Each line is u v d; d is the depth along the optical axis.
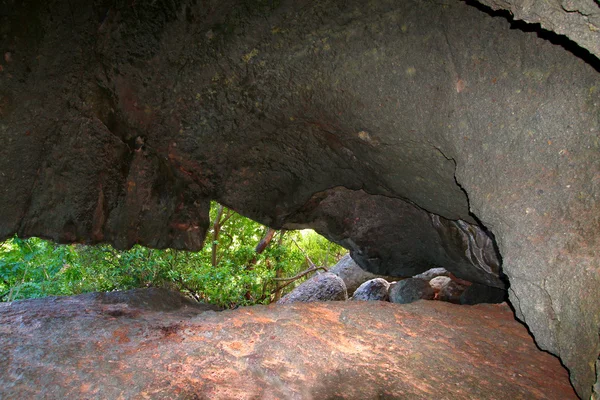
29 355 2.89
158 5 3.52
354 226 6.66
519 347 3.61
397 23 3.29
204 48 3.91
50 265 7.42
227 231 11.81
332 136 4.65
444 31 3.08
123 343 3.16
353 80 3.74
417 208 5.71
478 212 3.04
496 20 2.76
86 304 4.14
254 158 5.04
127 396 2.45
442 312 4.29
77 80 3.68
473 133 3.11
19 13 3.10
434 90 3.36
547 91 2.61
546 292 2.46
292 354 2.96
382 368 2.95
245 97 4.31
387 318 3.92
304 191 5.40
